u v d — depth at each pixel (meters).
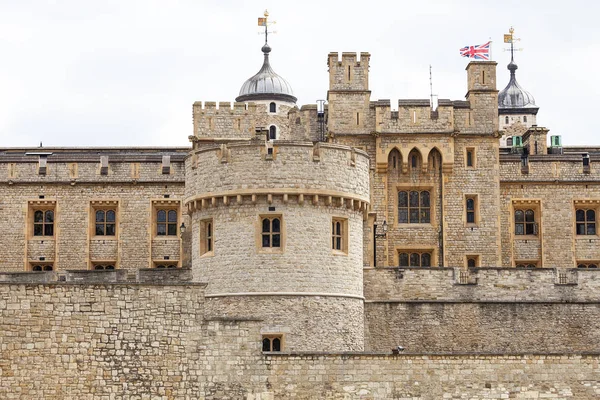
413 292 54.50
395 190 66.56
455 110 67.38
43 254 66.69
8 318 42.50
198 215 49.47
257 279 47.56
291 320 47.34
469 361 44.34
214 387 43.03
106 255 66.81
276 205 47.81
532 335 53.53
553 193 69.00
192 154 49.75
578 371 44.72
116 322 42.94
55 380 42.44
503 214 68.62
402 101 66.94
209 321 43.25
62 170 67.06
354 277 49.28
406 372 43.94
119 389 42.66
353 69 67.06
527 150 75.06
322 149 48.41
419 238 66.38
